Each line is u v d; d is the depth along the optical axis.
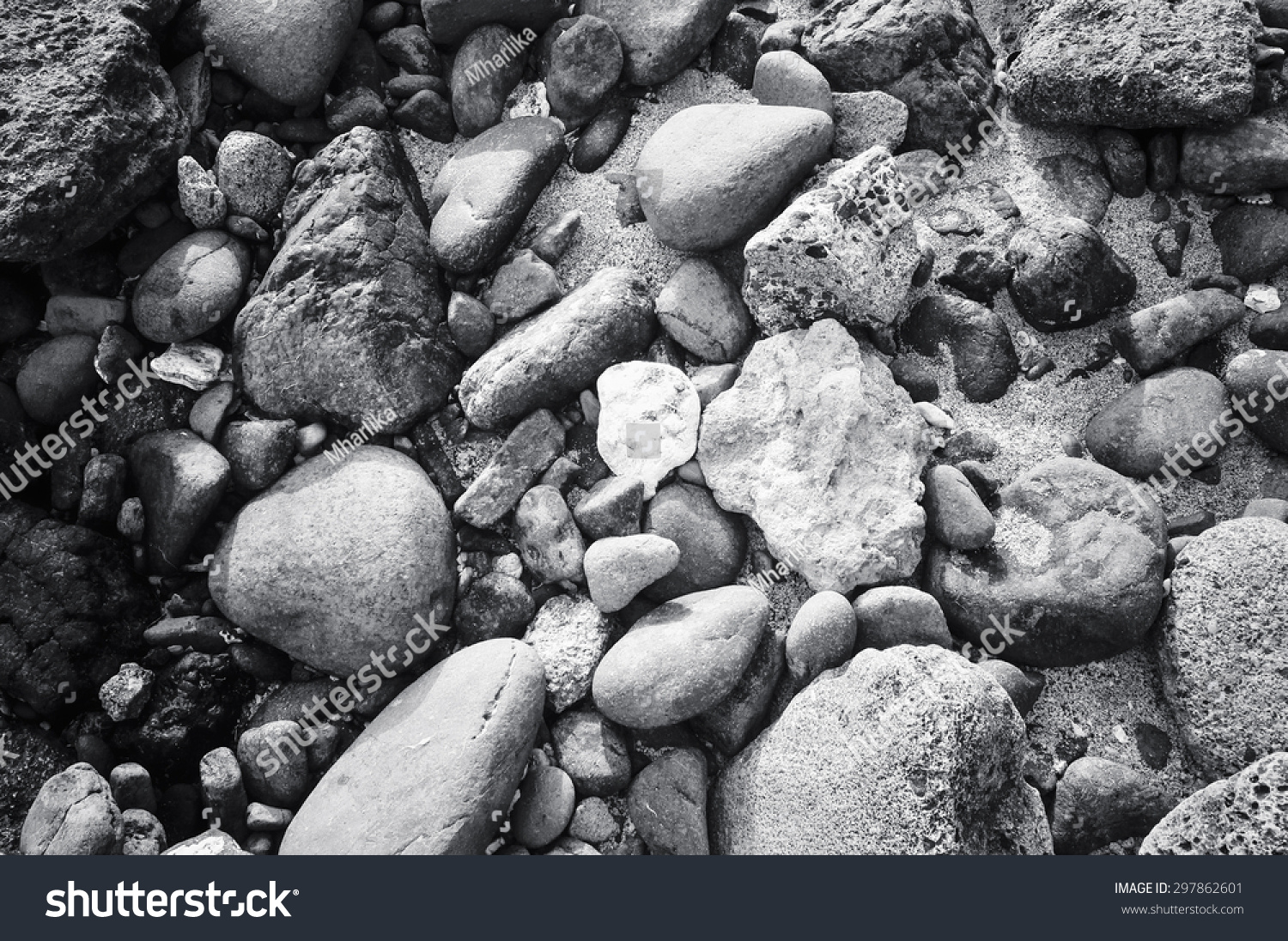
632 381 1.47
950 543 1.41
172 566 1.47
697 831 1.35
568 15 1.63
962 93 1.55
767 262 1.45
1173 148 1.51
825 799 1.30
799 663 1.37
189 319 1.50
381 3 1.63
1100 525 1.39
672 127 1.53
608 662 1.38
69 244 1.48
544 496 1.46
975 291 1.51
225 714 1.44
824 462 1.42
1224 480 1.44
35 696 1.42
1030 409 1.48
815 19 1.59
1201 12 1.49
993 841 1.31
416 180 1.60
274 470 1.48
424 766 1.33
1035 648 1.38
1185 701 1.35
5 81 1.47
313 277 1.49
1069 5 1.54
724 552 1.44
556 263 1.55
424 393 1.50
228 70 1.58
